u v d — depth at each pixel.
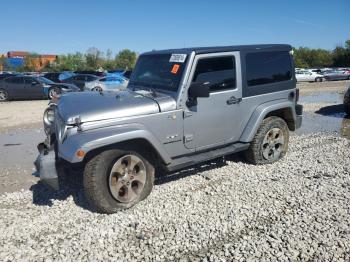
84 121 4.36
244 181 5.39
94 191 4.29
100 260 3.47
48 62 83.88
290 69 6.46
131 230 4.02
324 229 3.91
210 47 5.50
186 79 4.98
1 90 18.50
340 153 6.80
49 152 4.49
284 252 3.53
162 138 4.83
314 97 18.70
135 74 5.92
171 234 3.91
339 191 4.93
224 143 5.61
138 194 4.64
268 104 6.03
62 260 3.48
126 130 4.43
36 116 12.94
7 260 3.48
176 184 5.33
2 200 4.91
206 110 5.23
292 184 5.23
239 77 5.61
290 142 7.82
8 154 7.61
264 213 4.33
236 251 3.55
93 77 21.77
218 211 4.41
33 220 4.29
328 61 81.44
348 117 11.49
